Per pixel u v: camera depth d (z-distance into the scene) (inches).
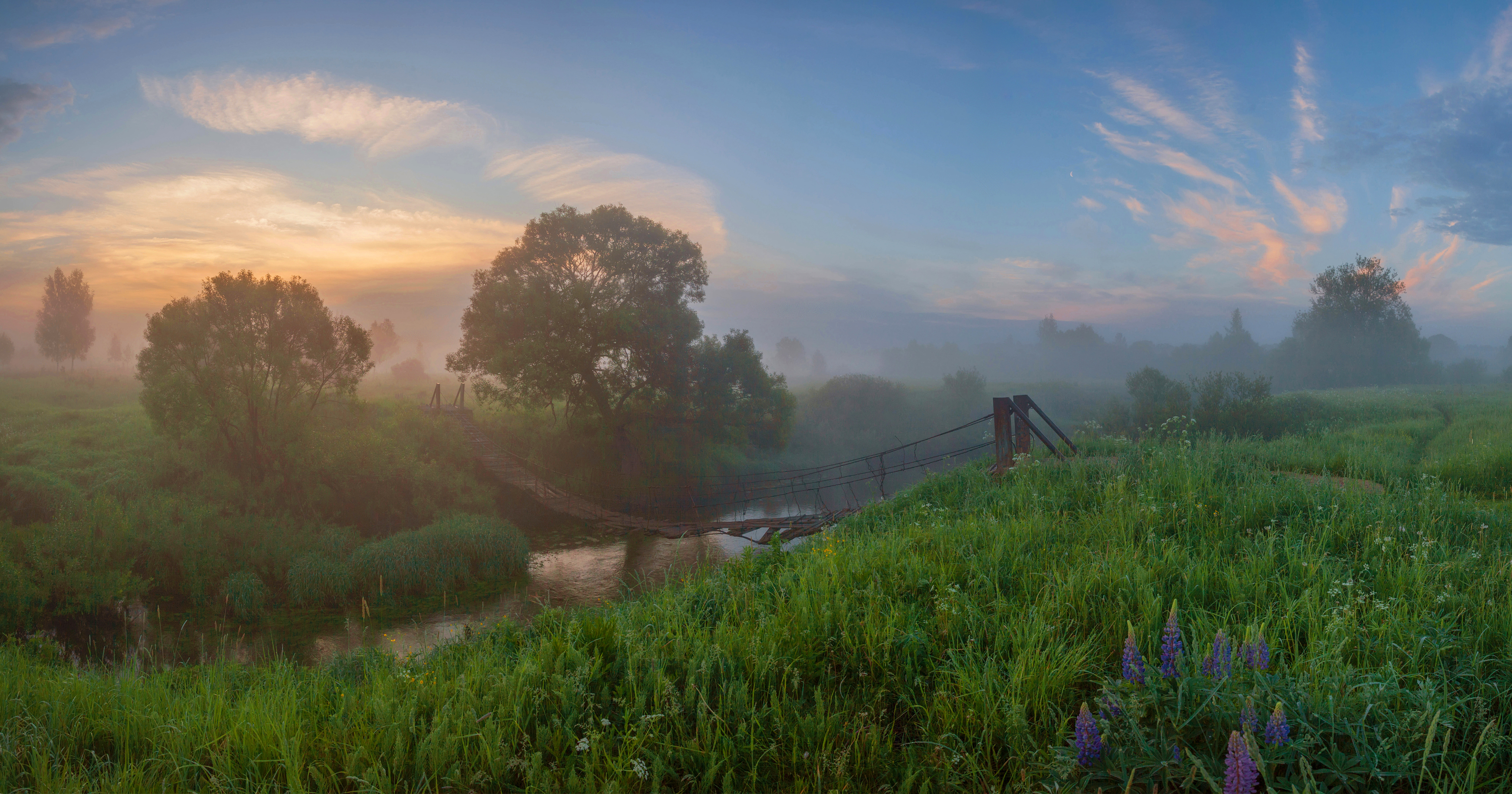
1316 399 1573.6
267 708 187.6
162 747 172.9
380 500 1127.0
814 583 250.1
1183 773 114.4
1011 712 146.9
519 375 1397.6
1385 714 128.6
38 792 151.9
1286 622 185.0
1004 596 232.1
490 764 150.8
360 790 143.5
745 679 181.6
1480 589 203.8
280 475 1054.4
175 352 975.0
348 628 671.1
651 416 1637.6
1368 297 2874.0
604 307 1482.5
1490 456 446.6
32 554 674.8
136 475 968.9
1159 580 226.1
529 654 211.8
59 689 214.5
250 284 1023.0
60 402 1721.2
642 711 168.4
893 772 146.3
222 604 730.2
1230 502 332.2
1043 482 429.4
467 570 848.9
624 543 1045.8
